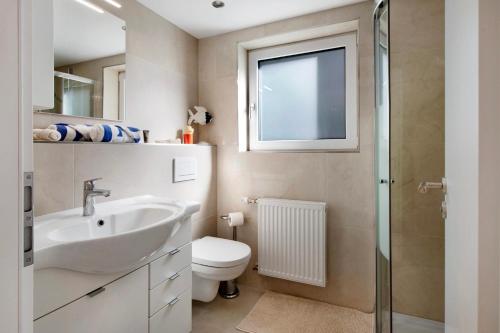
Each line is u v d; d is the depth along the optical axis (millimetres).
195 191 2215
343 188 2018
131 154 1694
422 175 1637
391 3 1556
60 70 1430
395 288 1664
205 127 2488
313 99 2244
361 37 1920
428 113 1610
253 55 2422
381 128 1649
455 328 942
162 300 1414
